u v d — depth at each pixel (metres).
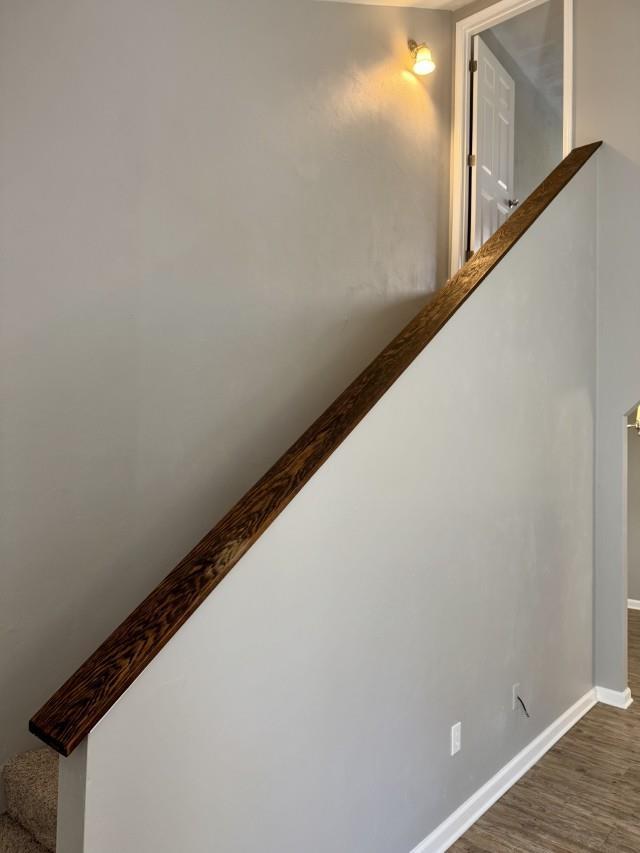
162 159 2.62
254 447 2.93
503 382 2.72
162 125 2.62
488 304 2.62
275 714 1.65
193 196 2.72
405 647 2.13
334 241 3.37
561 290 3.28
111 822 1.27
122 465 2.48
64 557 2.32
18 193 2.22
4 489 2.18
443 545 2.33
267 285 3.01
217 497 2.78
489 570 2.63
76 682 1.28
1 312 2.18
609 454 3.67
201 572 1.48
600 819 2.53
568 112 3.89
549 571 3.15
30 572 2.24
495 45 5.05
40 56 2.28
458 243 4.21
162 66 2.63
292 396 3.11
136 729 1.32
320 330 3.27
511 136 4.99
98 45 2.43
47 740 1.19
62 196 2.32
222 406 2.81
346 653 1.88
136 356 2.52
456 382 2.40
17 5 2.22
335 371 3.34
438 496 2.30
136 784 1.32
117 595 2.45
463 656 2.46
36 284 2.26
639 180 3.58
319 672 1.79
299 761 1.72
